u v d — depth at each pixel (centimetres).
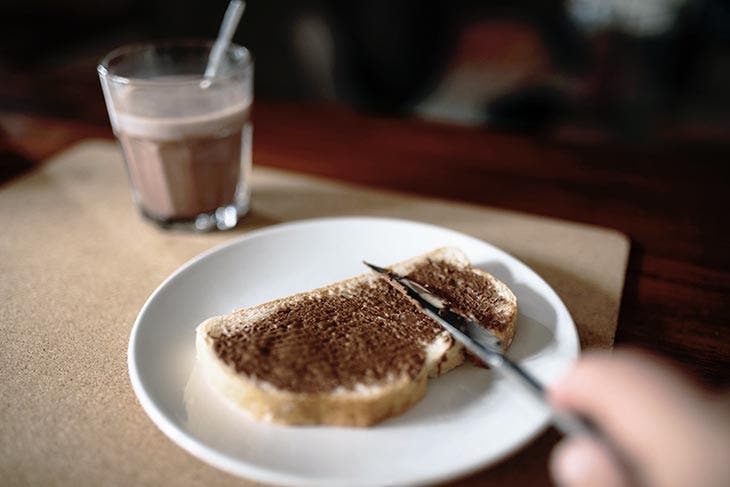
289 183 47
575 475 19
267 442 26
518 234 40
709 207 44
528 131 55
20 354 31
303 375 27
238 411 27
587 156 50
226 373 27
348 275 36
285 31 90
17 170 49
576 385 21
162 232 41
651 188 46
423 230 38
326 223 39
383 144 52
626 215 43
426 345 29
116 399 29
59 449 26
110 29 133
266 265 36
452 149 52
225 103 39
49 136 53
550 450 27
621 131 95
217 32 92
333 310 31
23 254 39
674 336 33
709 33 108
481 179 47
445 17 109
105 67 39
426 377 28
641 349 32
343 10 92
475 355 29
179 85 38
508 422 26
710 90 113
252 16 90
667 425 18
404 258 37
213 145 39
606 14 102
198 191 40
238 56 42
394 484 23
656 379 19
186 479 25
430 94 104
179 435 25
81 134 54
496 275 34
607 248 39
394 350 29
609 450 19
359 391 26
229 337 29
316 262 36
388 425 26
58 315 34
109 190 46
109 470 26
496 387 28
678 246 40
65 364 31
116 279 36
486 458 24
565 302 34
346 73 94
